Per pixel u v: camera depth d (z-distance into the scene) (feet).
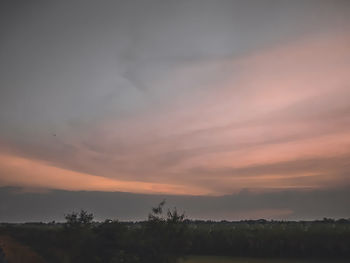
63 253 111.55
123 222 112.68
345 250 158.20
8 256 112.98
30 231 146.10
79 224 113.60
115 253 98.22
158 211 105.70
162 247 100.89
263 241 167.53
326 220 281.13
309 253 163.73
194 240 175.83
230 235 173.06
